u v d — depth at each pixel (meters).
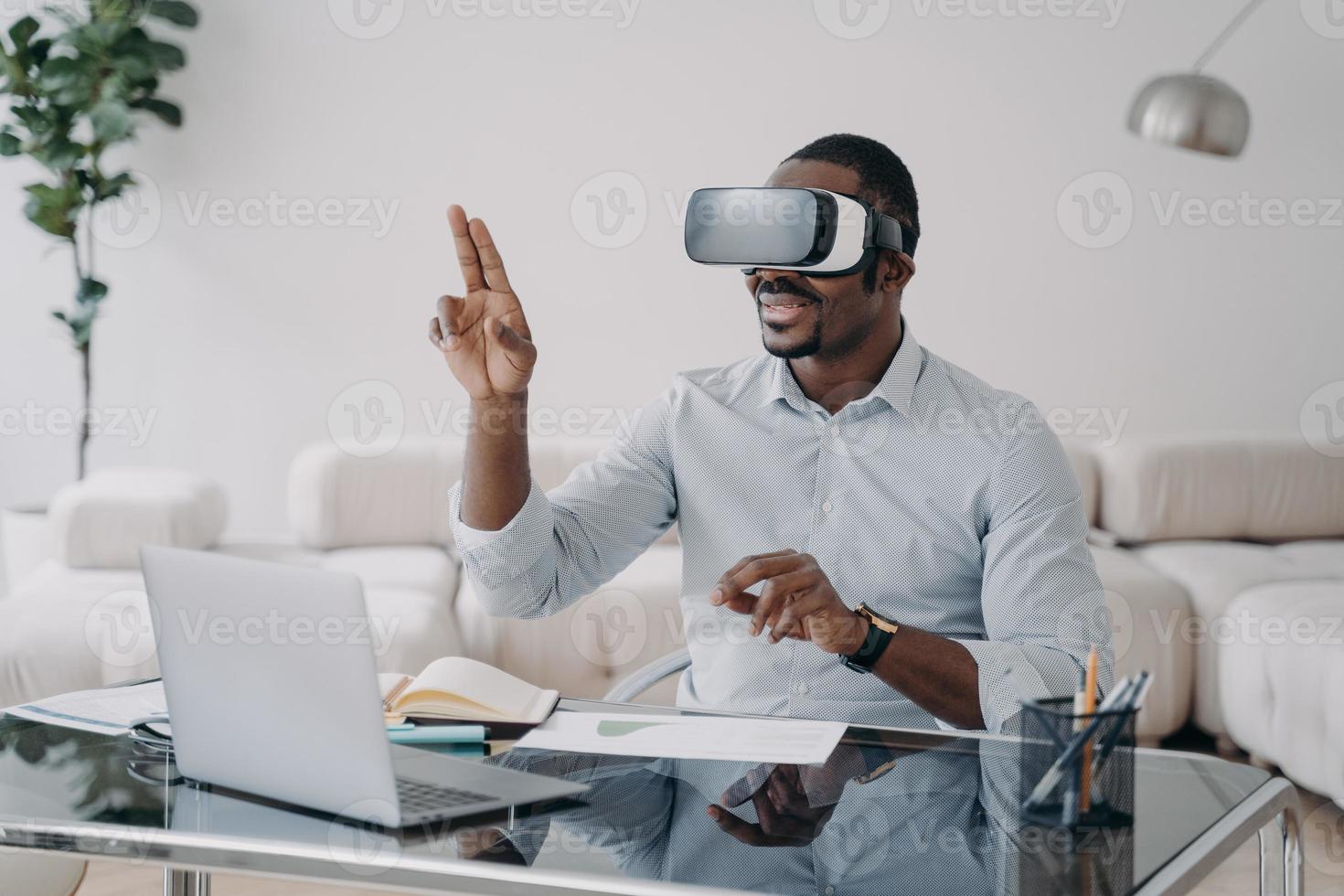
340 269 3.95
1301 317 3.95
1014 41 3.88
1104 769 1.01
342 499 3.50
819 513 1.69
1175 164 3.91
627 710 1.35
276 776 1.03
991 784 1.11
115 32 3.60
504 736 1.24
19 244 3.93
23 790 1.06
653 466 1.77
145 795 1.05
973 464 1.65
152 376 3.97
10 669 2.70
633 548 1.76
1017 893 0.88
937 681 1.39
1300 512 3.62
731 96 3.91
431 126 3.92
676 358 3.98
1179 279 3.94
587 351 3.98
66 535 3.17
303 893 2.32
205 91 3.89
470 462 1.49
